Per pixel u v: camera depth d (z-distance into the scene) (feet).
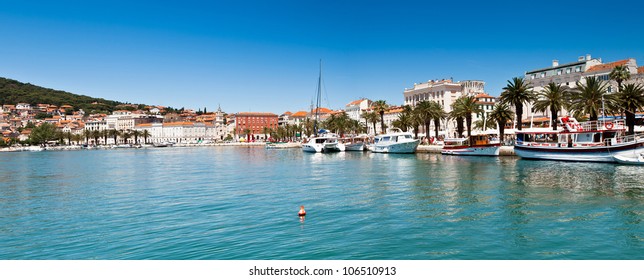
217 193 131.95
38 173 222.28
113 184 164.35
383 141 355.36
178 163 295.48
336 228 83.46
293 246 72.38
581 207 99.25
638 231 78.69
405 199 113.91
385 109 443.32
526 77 438.81
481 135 289.53
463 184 140.26
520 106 276.21
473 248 70.54
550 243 72.54
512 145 288.51
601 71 367.66
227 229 83.61
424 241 74.38
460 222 86.89
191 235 79.97
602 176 153.79
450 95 530.27
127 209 107.65
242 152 502.79
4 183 173.78
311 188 139.13
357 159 292.61
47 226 90.43
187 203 114.21
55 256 70.18
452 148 299.58
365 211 99.04
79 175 207.21
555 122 264.11
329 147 406.82
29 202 122.21
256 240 75.97
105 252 71.46
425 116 370.53
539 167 193.67
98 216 99.55
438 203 107.24
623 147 194.90
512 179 150.82
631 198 108.99
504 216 91.50
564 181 142.41
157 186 154.40
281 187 143.23
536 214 92.89
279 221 89.92
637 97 226.38
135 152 575.79
